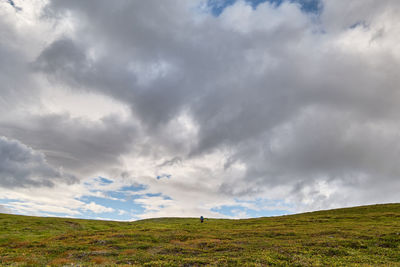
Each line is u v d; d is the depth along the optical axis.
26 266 26.42
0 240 53.19
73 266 26.53
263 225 66.38
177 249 35.31
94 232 55.69
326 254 29.83
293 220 74.69
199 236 46.19
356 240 35.41
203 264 27.12
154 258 30.19
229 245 36.53
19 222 79.75
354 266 24.36
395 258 27.53
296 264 25.69
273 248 33.44
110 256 32.47
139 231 55.09
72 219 100.25
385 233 38.28
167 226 78.50
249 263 26.22
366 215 71.06
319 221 67.62
